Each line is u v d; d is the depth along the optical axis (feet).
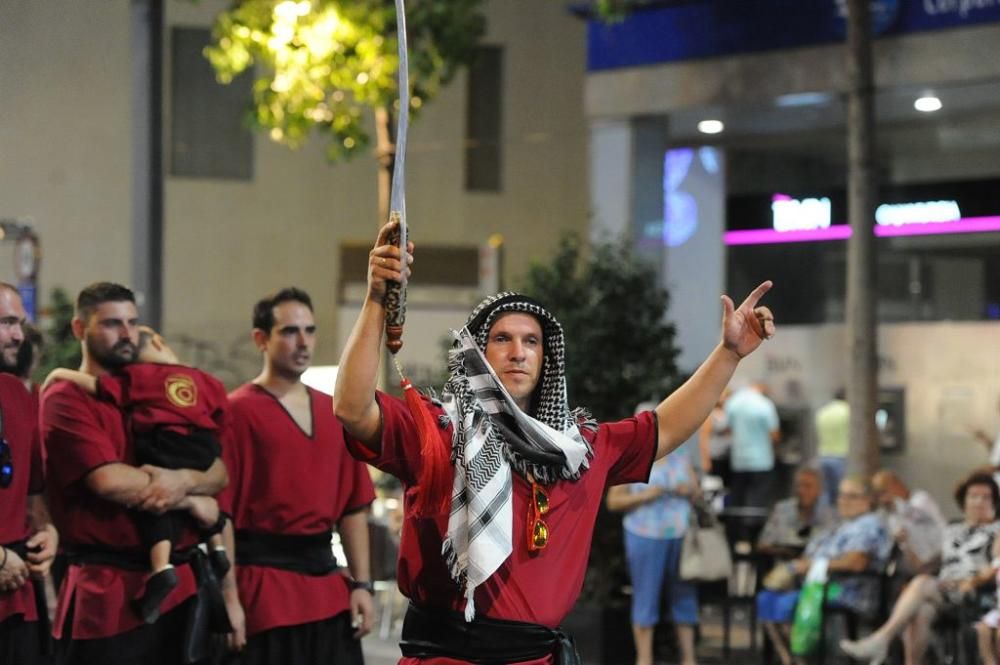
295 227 96.53
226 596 25.96
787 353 72.08
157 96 51.70
